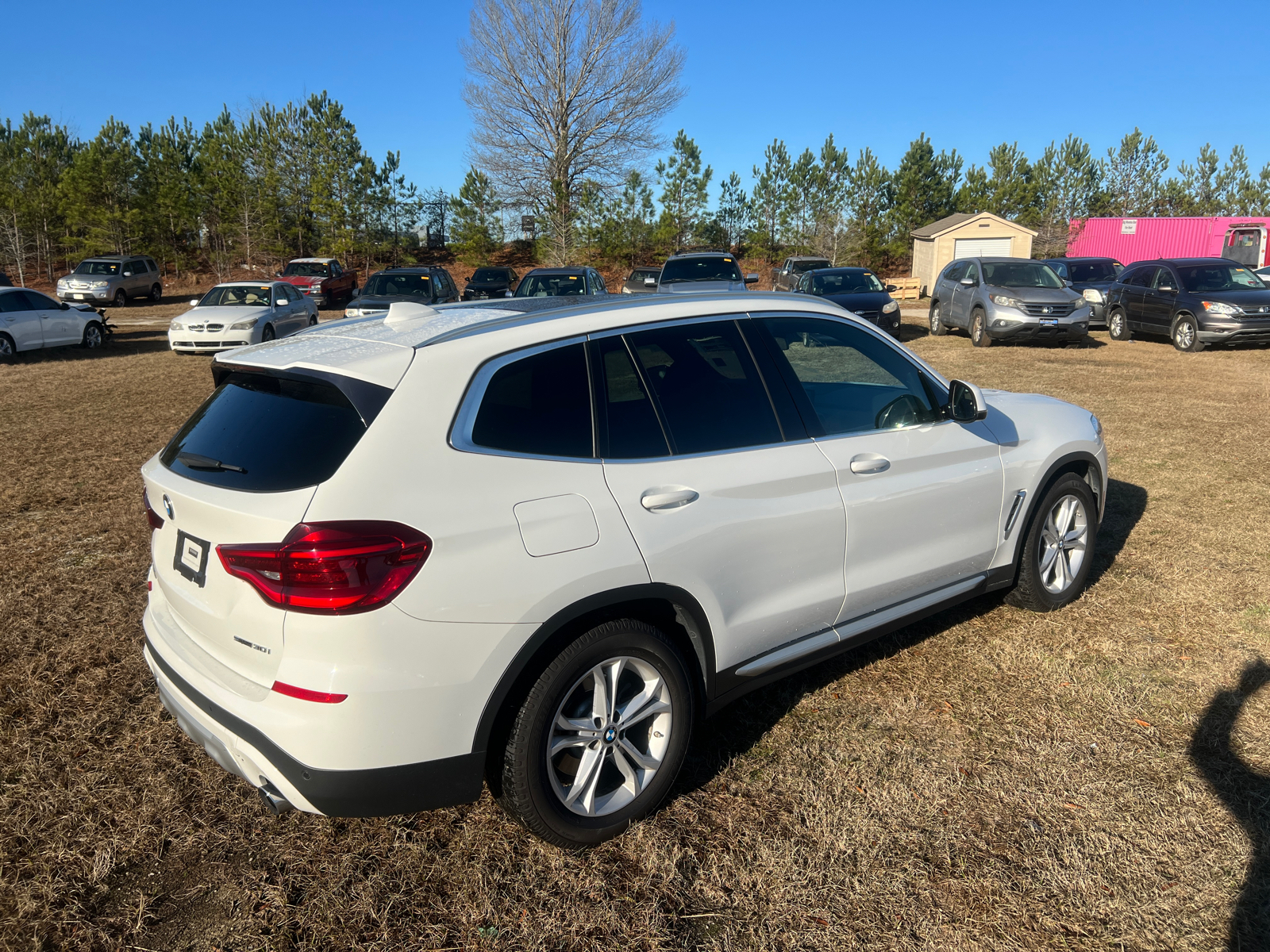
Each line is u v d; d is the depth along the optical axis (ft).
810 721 10.95
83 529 19.06
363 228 144.66
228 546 7.46
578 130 156.76
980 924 7.61
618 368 9.09
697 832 8.90
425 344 8.20
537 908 7.90
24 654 12.98
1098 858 8.38
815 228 139.85
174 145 143.33
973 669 12.19
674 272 52.26
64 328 57.82
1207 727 10.59
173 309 101.76
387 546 7.11
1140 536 17.52
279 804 7.80
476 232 144.97
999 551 12.89
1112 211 151.23
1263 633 13.09
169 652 8.54
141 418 32.94
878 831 8.83
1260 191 150.71
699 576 9.03
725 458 9.46
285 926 7.74
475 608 7.47
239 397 8.77
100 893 8.15
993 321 50.75
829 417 10.71
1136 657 12.42
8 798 9.57
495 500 7.76
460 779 7.72
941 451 11.64
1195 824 8.81
